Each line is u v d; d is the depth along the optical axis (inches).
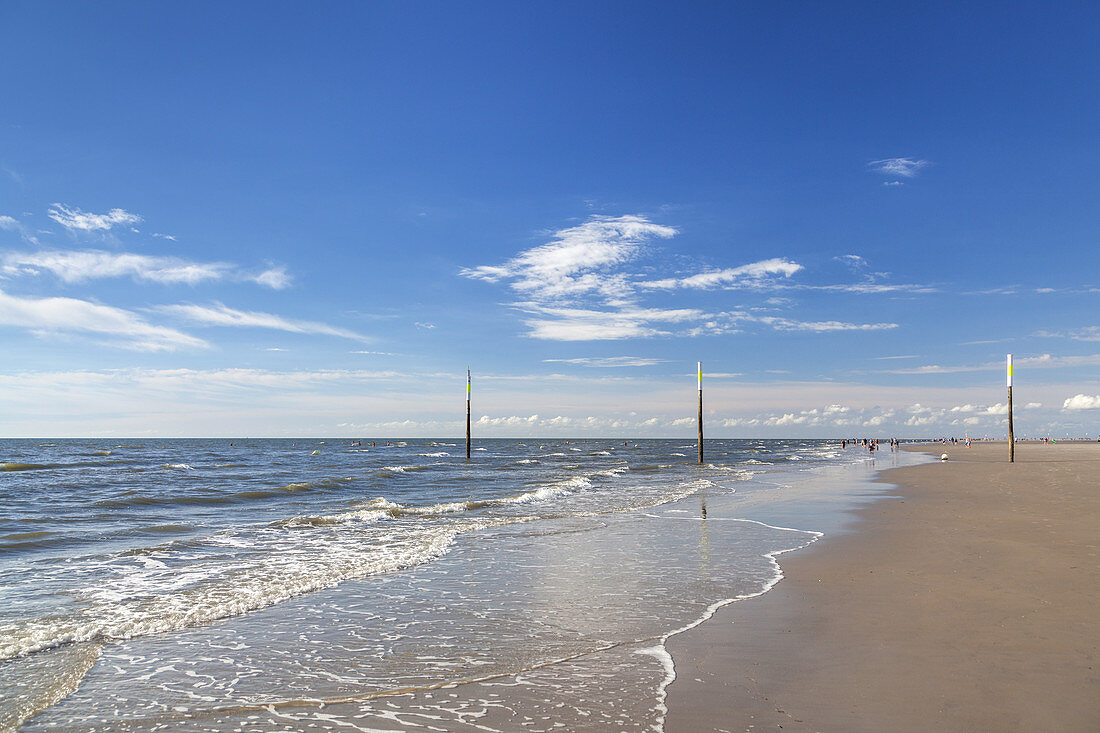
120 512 770.2
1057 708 187.2
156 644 275.0
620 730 183.0
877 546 480.4
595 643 266.2
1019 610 292.0
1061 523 562.6
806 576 386.0
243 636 285.3
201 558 472.4
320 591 370.3
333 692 219.8
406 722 194.7
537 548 506.9
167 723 196.9
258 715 201.9
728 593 349.4
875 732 174.9
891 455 2751.0
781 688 209.9
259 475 1418.6
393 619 309.3
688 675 225.0
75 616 318.3
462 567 434.3
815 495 930.7
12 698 216.2
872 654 239.3
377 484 1227.9
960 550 446.0
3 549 508.4
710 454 3157.0
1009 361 1731.1
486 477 1427.2
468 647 265.0
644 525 633.6
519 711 199.8
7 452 2546.8
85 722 197.9
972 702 192.5
